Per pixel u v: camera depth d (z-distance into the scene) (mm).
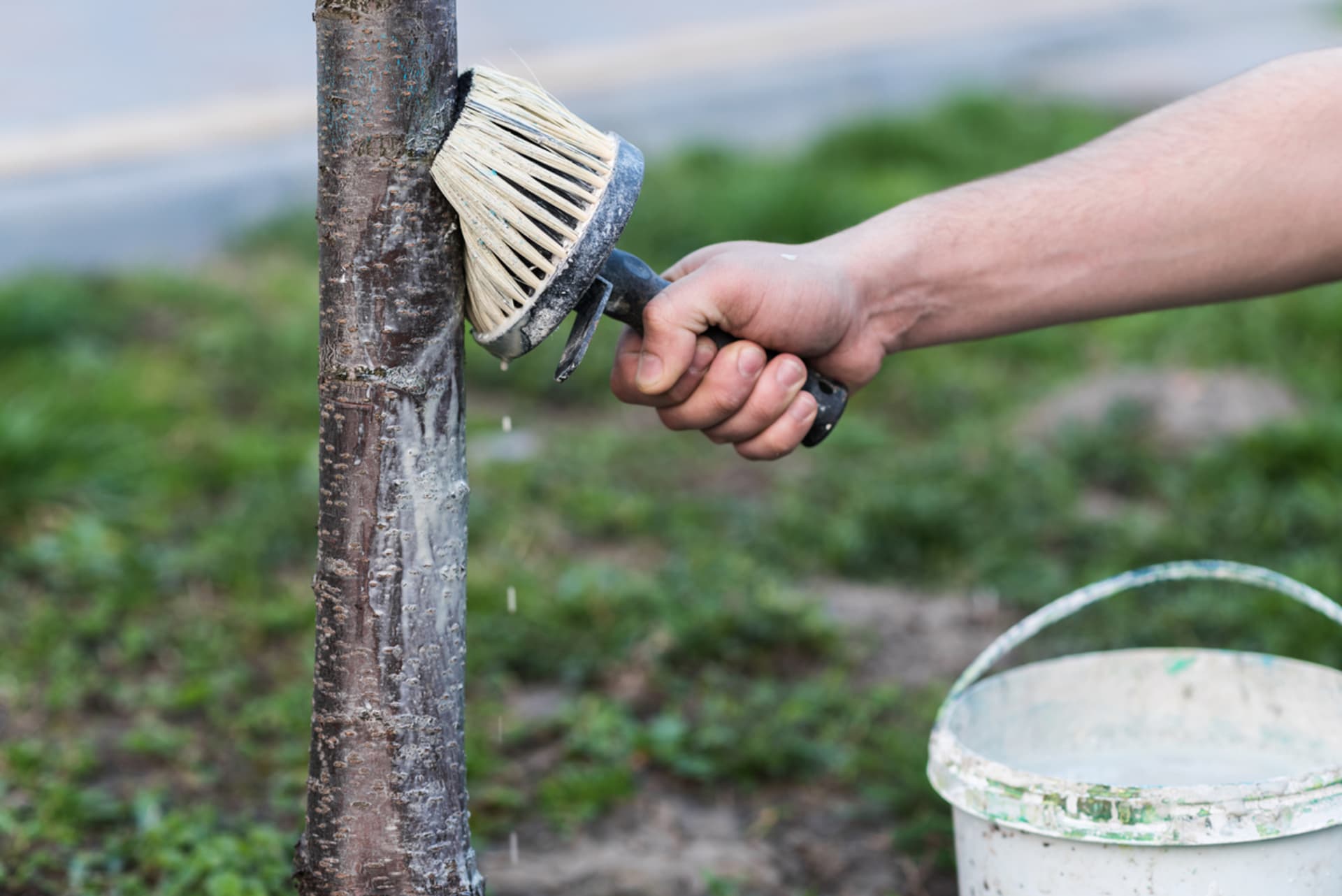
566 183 1851
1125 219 2217
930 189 9727
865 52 17391
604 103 13539
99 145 11031
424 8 1799
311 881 2012
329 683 1949
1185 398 6297
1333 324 6930
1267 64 2260
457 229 1889
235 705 3686
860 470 5633
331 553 1924
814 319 2133
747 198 8688
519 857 3080
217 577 4387
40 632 3885
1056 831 1964
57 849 2891
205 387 6152
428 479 1912
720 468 5770
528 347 1926
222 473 5203
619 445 5895
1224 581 4461
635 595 4266
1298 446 5363
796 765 3447
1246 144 2184
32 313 6465
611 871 3020
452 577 1957
